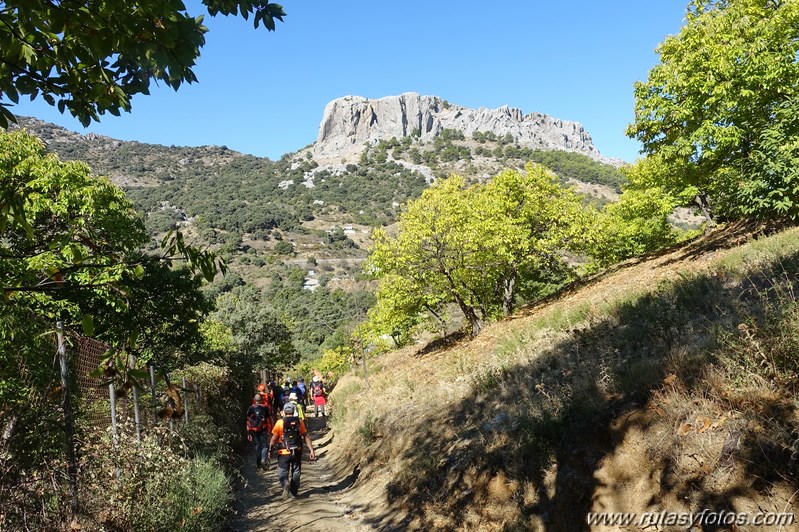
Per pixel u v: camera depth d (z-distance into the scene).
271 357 35.84
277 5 2.49
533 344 11.27
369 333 26.25
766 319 5.41
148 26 2.14
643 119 14.48
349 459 12.04
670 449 4.72
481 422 8.00
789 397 4.35
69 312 10.34
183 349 13.80
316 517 7.84
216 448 9.81
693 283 9.20
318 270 135.88
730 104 12.30
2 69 2.36
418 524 6.92
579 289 19.30
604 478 5.13
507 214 22.58
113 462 5.15
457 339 21.03
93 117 2.64
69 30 2.13
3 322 3.87
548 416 6.31
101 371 1.94
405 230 19.22
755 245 10.94
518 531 5.42
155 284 12.86
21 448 3.93
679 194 26.34
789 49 12.06
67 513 4.13
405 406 11.65
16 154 12.33
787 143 9.66
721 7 14.19
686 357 5.85
